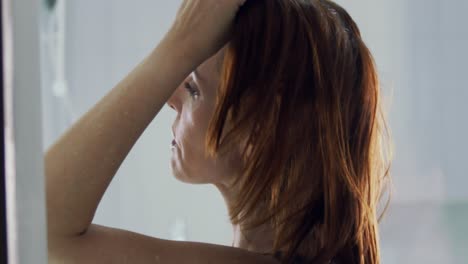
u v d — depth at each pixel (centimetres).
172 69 71
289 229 76
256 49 74
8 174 40
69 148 69
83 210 69
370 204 80
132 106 70
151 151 216
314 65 74
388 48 245
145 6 222
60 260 70
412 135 248
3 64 40
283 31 75
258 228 79
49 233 69
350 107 78
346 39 78
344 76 77
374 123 80
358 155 79
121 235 74
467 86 246
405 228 246
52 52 208
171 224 218
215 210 220
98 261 72
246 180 75
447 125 248
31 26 43
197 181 81
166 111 214
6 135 40
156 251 74
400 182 247
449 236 246
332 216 75
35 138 43
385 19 243
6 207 40
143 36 222
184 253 75
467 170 247
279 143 74
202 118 79
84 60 220
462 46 246
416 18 245
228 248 77
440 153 248
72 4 219
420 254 246
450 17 245
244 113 74
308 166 75
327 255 74
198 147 80
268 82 74
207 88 78
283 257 77
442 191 247
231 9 73
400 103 247
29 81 43
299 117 74
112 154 69
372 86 80
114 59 221
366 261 80
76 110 219
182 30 72
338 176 75
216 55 78
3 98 40
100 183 69
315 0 79
